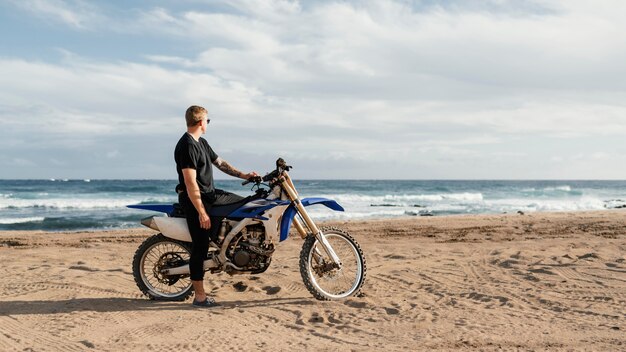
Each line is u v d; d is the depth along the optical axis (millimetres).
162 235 5297
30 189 46656
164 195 37781
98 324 4395
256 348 3719
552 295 5230
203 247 4973
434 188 61688
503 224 14719
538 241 10430
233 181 75062
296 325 4316
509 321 4328
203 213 4820
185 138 4859
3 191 43031
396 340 3846
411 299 5160
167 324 4375
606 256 7523
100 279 6285
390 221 16109
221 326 4309
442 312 4641
